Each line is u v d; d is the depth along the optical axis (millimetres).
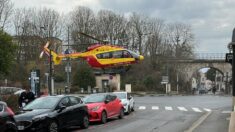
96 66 55125
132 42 117125
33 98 23406
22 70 70312
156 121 25312
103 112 24203
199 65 114312
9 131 14117
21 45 95312
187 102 49938
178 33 122438
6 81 58438
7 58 27234
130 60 55500
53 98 19766
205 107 40344
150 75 93875
